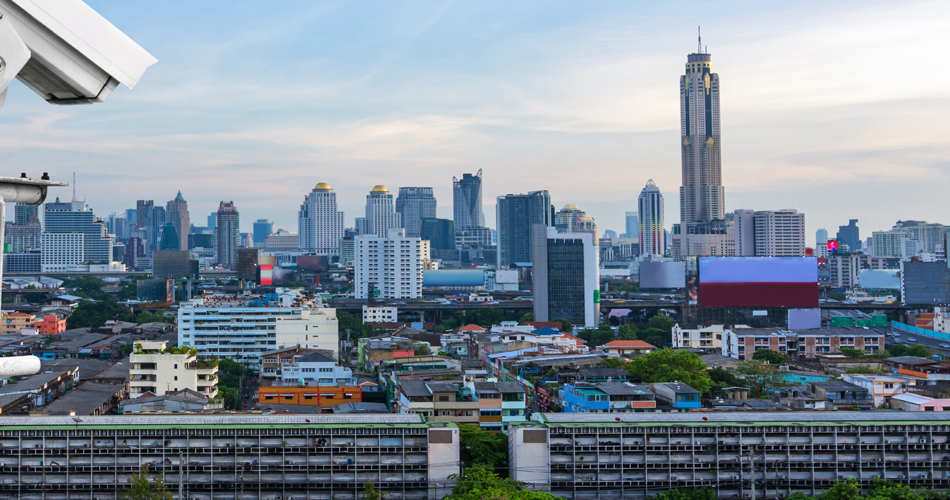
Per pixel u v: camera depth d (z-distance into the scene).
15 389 170.12
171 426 109.12
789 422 113.38
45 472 106.38
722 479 111.12
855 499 100.19
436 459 110.06
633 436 112.19
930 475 111.12
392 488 110.25
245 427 109.69
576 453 111.19
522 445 111.19
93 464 107.12
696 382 174.62
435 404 146.00
